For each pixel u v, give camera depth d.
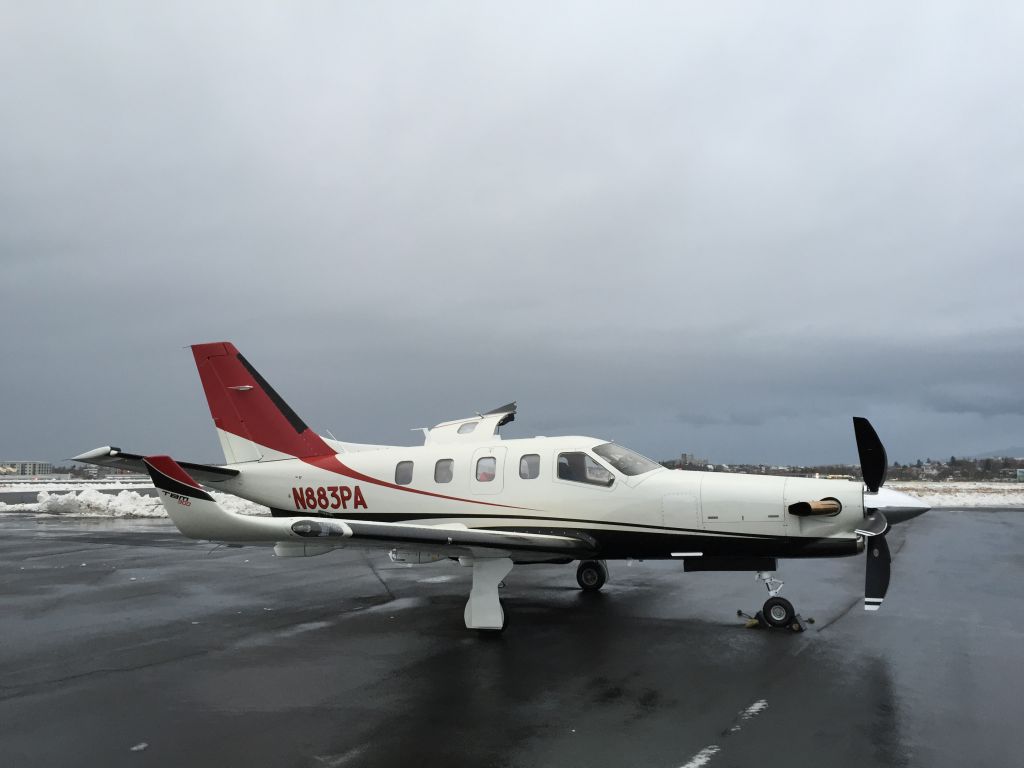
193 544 15.39
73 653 6.82
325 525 6.54
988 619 8.09
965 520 21.67
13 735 4.71
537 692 5.55
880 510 7.82
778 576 11.37
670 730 4.71
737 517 8.14
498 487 9.23
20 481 74.62
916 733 4.62
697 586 10.52
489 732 4.71
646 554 8.65
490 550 7.44
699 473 8.70
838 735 4.60
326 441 10.91
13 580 11.01
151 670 6.24
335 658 6.61
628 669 6.18
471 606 7.61
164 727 4.85
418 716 5.03
